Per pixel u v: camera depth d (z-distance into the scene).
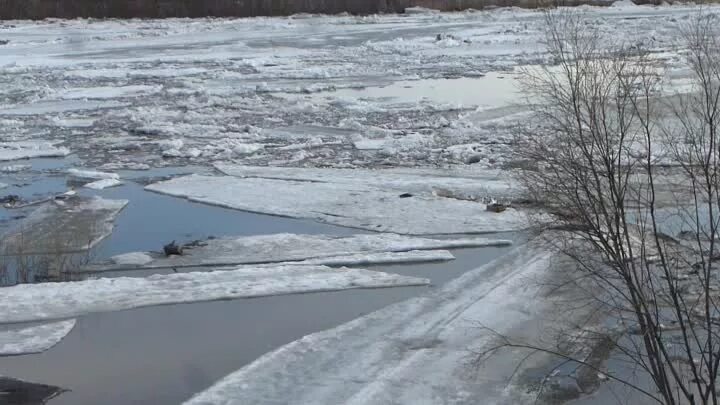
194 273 12.77
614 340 8.96
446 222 15.26
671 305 8.20
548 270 11.21
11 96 34.50
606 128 8.67
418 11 79.19
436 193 17.50
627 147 8.96
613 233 8.16
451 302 11.29
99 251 14.49
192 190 18.50
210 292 11.99
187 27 65.69
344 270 12.87
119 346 10.31
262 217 16.34
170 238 15.22
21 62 45.97
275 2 77.62
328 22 69.75
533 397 8.50
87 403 8.90
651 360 7.82
